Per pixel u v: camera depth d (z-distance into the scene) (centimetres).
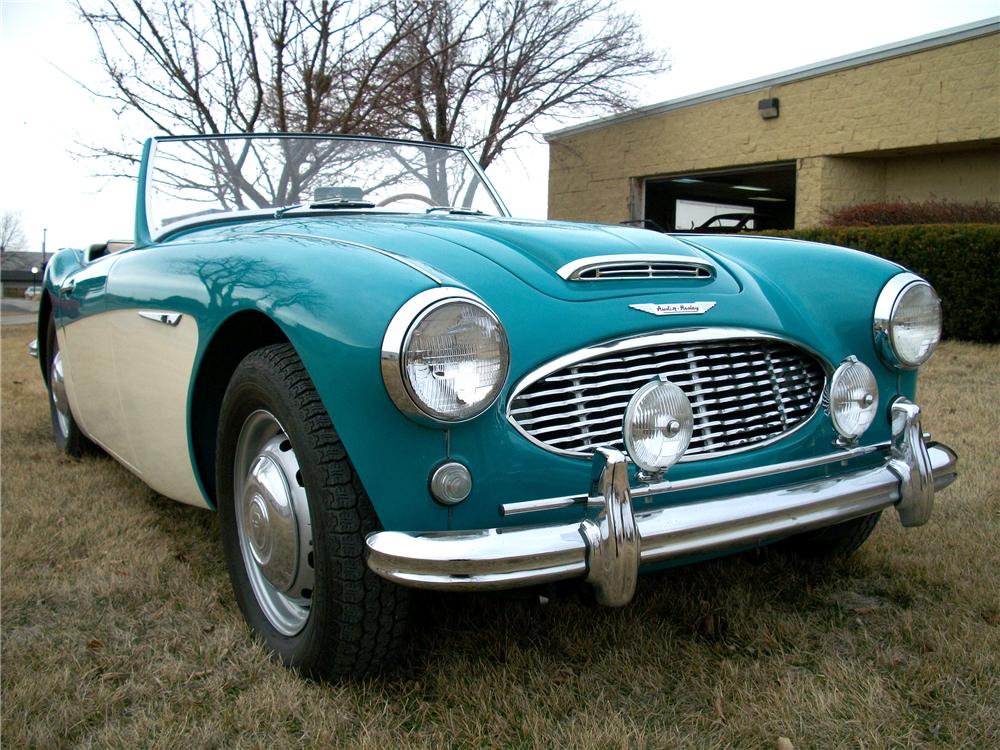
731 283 214
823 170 1077
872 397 203
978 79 916
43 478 347
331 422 170
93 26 854
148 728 168
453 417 156
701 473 185
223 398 211
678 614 219
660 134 1291
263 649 196
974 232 754
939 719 170
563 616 214
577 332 178
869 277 226
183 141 317
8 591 230
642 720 172
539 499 166
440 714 172
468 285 178
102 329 279
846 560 252
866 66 1018
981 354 679
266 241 207
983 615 213
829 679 183
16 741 164
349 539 167
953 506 293
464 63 1187
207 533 279
